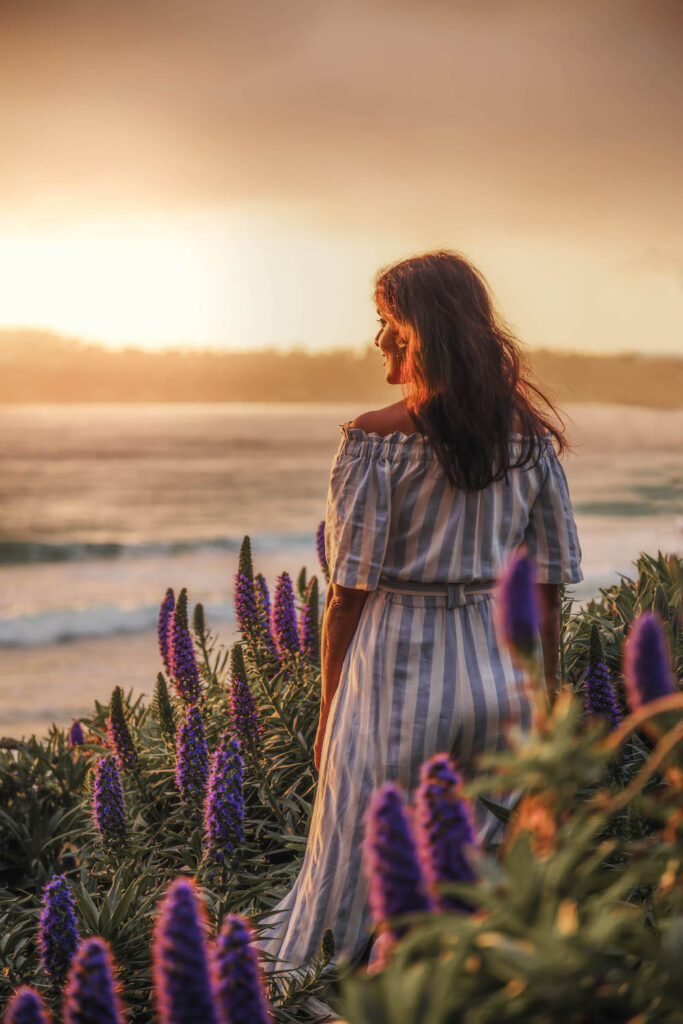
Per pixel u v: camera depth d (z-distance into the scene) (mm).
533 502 2693
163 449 88000
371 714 2600
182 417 125188
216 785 3250
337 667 2742
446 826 1223
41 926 2816
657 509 10508
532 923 1031
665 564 4191
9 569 42625
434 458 2527
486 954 1030
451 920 1040
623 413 96000
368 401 146500
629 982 1085
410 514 2557
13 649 29578
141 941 3088
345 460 2594
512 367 2576
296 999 2576
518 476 2613
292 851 3855
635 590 4297
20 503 59938
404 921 1067
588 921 1126
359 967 2639
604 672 2662
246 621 4270
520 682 2619
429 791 1236
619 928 1045
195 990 1175
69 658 28531
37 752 5391
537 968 978
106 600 36844
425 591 2594
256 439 97000
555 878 1047
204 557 46062
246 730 3877
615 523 50375
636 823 1969
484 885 1097
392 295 2594
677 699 1060
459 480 2498
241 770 3283
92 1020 1273
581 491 62656
